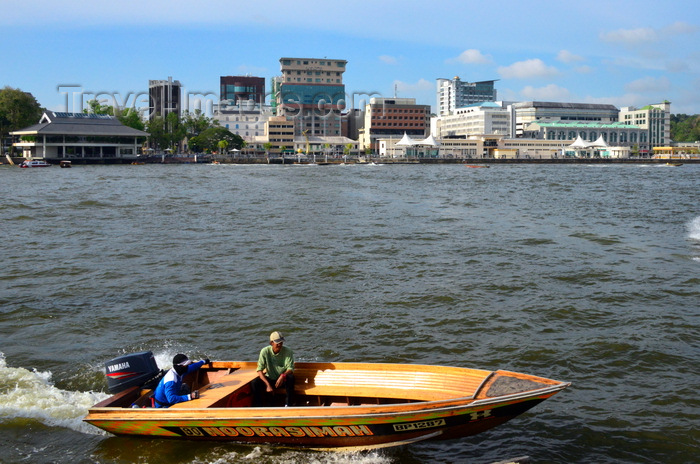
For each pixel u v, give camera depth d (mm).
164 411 11484
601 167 181375
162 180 96500
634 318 19516
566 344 17219
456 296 22188
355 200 62125
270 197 65188
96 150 176125
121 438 12297
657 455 11539
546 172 139125
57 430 12664
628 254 30344
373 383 12227
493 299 21859
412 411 10688
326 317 19875
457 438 11930
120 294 22984
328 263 28203
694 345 17078
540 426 12625
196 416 11359
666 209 54000
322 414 10961
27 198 62219
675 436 12148
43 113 173000
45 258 29906
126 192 71188
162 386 12086
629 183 94688
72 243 34281
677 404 13469
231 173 124000
